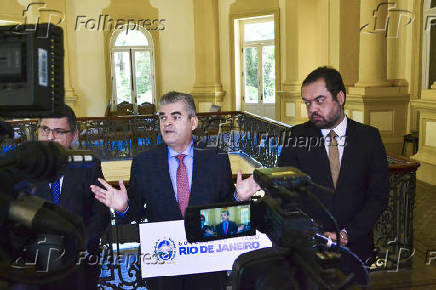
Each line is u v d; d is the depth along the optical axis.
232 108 13.78
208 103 13.63
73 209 1.85
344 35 9.73
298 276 0.71
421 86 8.11
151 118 9.50
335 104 1.96
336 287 0.63
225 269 1.80
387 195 2.08
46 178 0.64
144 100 13.92
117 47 13.48
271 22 13.02
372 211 2.03
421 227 4.95
